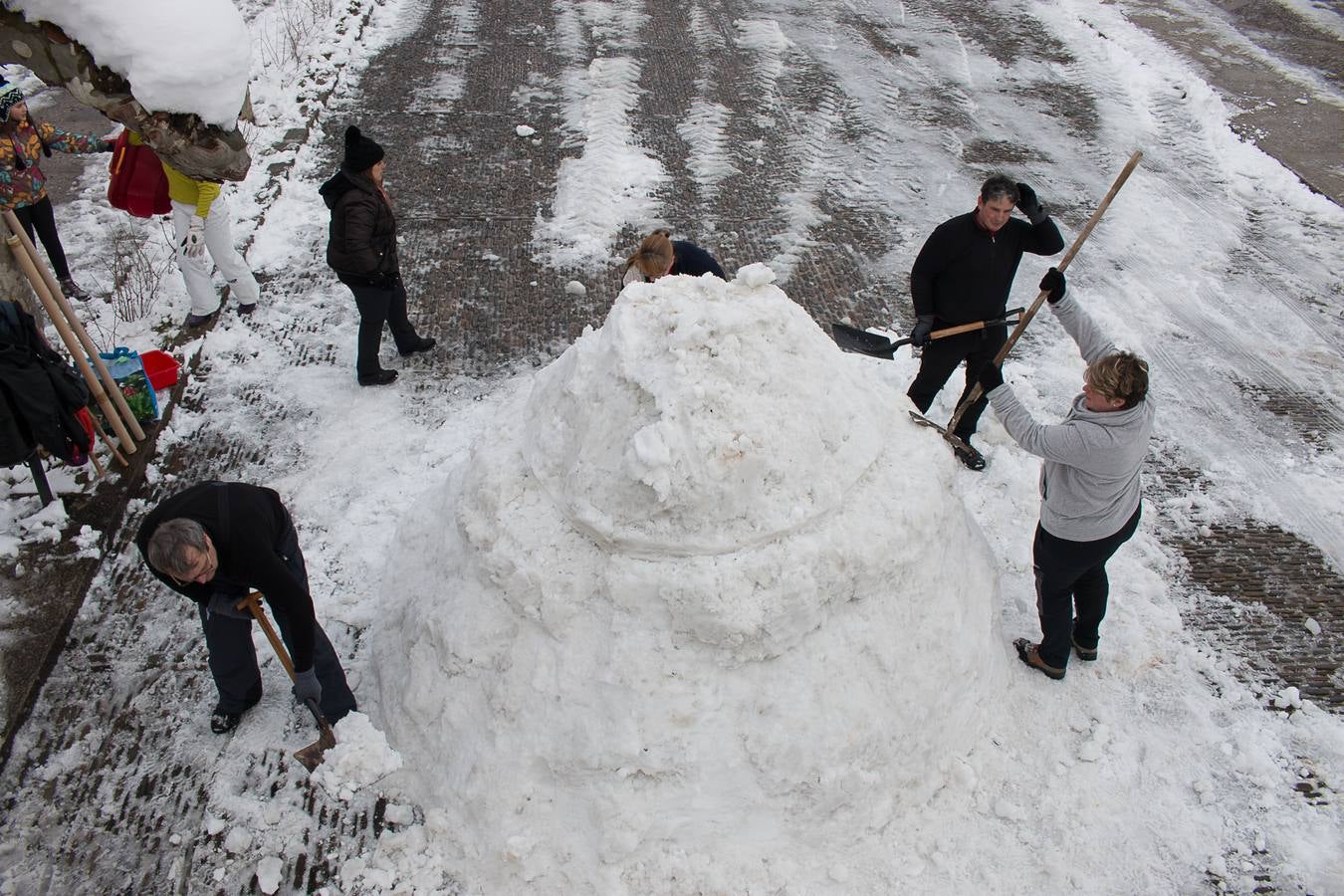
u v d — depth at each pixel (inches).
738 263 260.8
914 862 126.2
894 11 441.4
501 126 321.4
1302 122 357.4
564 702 122.3
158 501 180.1
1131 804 135.8
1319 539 187.8
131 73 160.1
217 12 169.3
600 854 119.4
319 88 330.0
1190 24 444.5
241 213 264.5
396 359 221.0
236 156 180.5
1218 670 158.4
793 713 121.5
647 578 120.0
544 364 220.8
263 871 124.0
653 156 309.6
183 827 129.3
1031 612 165.5
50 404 158.2
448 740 130.1
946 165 316.2
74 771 135.7
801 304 245.4
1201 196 308.8
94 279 237.5
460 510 138.9
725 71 372.2
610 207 280.4
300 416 202.8
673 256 172.9
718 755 120.0
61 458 167.9
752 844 123.1
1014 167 317.7
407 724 135.8
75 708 143.9
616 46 386.3
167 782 134.6
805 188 298.0
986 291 176.6
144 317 226.8
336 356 221.5
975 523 156.5
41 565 164.4
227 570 118.4
